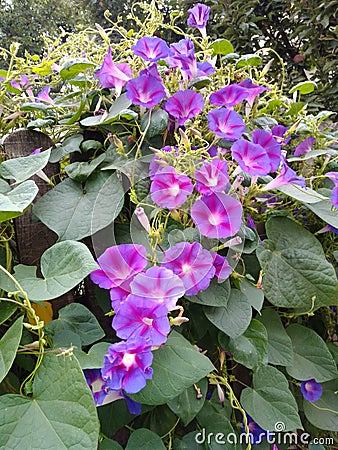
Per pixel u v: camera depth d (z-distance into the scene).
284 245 0.67
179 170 0.53
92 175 0.60
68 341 0.48
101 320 0.66
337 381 0.75
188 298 0.54
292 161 0.84
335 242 0.80
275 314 0.70
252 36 1.68
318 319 0.83
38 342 0.43
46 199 0.59
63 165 0.69
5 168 0.52
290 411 0.59
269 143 0.61
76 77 0.70
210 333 0.62
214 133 0.64
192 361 0.48
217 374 0.63
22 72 0.67
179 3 1.76
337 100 1.55
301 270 0.65
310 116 0.87
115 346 0.41
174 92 0.68
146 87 0.60
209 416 0.58
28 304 0.41
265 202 0.75
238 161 0.56
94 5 2.52
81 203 0.58
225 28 1.76
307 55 1.65
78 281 0.42
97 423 0.36
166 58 0.66
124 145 0.64
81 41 0.73
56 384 0.39
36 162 0.52
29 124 0.64
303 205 0.73
